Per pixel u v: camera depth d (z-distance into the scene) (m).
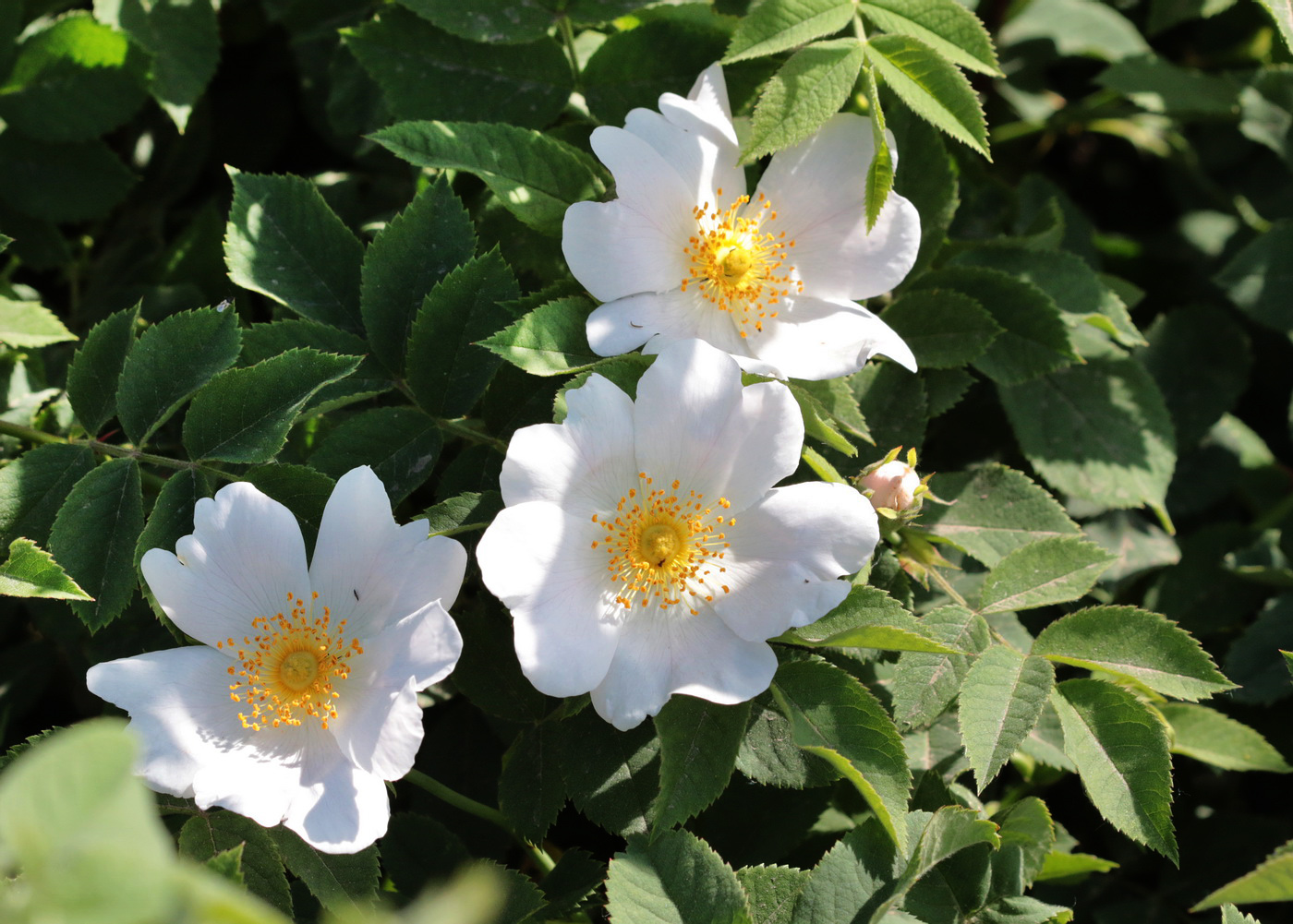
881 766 0.55
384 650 0.54
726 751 0.55
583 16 0.60
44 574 0.54
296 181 0.58
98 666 0.54
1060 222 0.62
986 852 0.56
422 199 0.58
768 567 0.55
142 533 0.55
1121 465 0.61
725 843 0.59
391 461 0.57
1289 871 0.57
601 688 0.55
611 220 0.56
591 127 0.60
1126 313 0.61
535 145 0.58
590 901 0.57
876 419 0.59
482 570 0.54
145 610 0.59
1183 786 0.62
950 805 0.56
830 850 0.56
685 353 0.55
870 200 0.57
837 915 0.55
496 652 0.57
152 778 0.54
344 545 0.55
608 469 0.55
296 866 0.55
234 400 0.56
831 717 0.55
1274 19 0.60
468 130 0.57
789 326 0.57
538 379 0.57
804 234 0.58
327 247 0.58
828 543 0.55
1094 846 0.61
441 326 0.57
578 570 0.55
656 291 0.57
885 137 0.57
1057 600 0.57
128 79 0.61
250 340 0.57
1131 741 0.56
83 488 0.56
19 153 0.62
